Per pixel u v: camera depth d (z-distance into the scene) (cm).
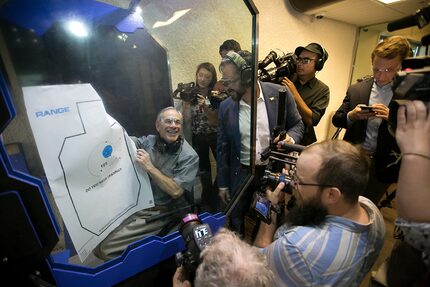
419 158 41
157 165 85
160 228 78
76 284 52
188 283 58
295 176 73
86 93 54
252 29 84
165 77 95
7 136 45
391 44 129
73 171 52
